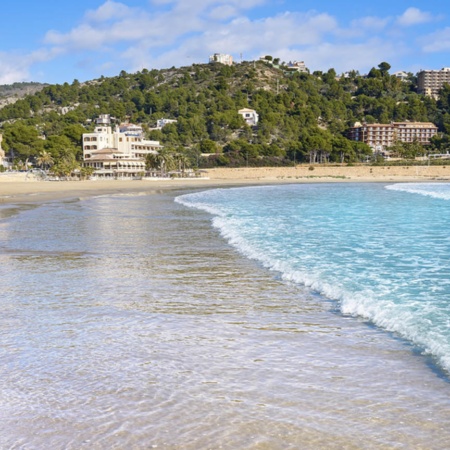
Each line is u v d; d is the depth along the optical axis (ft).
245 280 45.03
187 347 27.12
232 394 20.93
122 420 18.58
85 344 27.63
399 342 27.81
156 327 30.96
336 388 21.53
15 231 83.51
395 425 18.13
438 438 17.17
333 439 17.12
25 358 25.39
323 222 93.20
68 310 35.09
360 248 61.77
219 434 17.47
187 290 41.32
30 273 48.98
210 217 107.24
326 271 47.70
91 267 51.96
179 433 17.54
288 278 45.65
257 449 16.44
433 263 51.78
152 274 48.11
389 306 35.09
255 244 65.51
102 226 90.48
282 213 114.01
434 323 30.91
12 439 17.25
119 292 40.73
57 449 16.56
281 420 18.54
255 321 32.30
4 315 33.81
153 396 20.71
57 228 87.56
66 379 22.59
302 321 32.19
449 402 20.06
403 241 67.87
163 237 74.90
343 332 29.81
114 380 22.45
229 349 26.81
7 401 20.30
